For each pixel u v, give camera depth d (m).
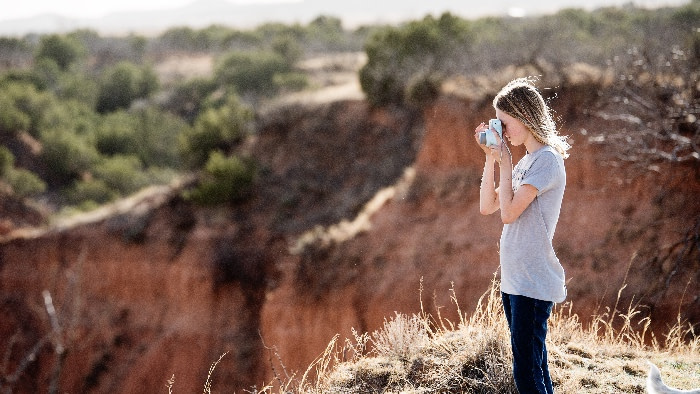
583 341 5.39
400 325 5.01
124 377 23.92
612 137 15.61
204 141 29.62
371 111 28.08
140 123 52.16
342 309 18.25
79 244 27.06
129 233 26.19
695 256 13.38
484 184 3.61
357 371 4.72
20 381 25.45
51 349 25.73
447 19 27.02
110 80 64.81
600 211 15.95
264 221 25.48
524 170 3.47
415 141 26.42
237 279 24.16
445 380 4.43
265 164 28.27
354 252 19.02
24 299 27.39
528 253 3.41
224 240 25.14
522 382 3.49
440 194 19.44
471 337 4.88
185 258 25.03
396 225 19.27
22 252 27.84
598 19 40.88
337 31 88.25
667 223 14.82
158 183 43.47
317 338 18.48
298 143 28.59
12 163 43.34
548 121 3.44
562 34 23.88
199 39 101.25
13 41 97.31
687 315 11.77
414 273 17.73
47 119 51.59
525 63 20.17
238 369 22.30
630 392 4.38
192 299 24.47
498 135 3.42
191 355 23.45
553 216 3.44
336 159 27.39
